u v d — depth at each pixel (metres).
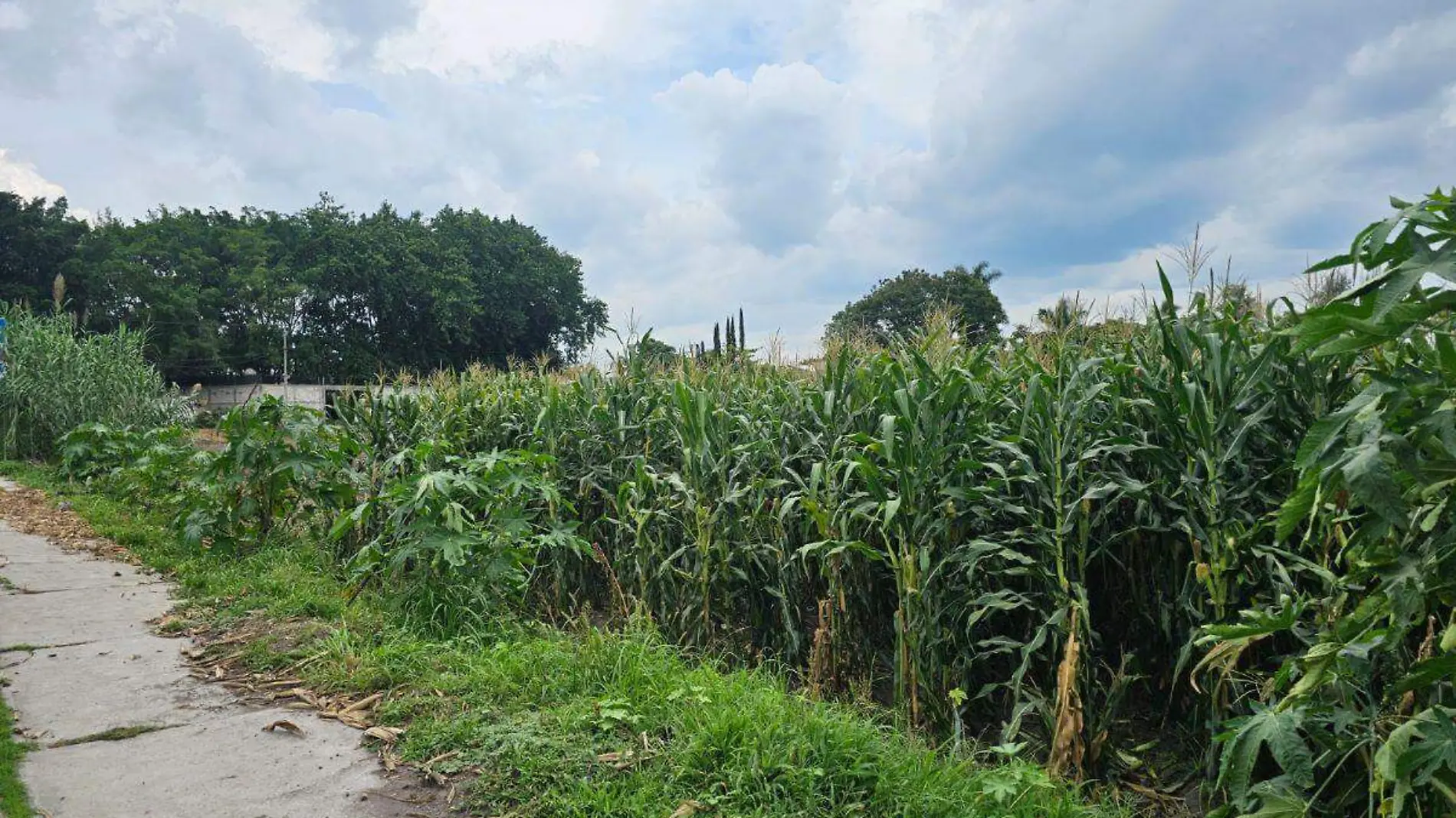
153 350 40.50
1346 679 2.99
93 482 11.91
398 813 3.20
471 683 4.38
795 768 3.35
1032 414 4.89
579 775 3.39
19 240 44.19
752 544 5.90
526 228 61.44
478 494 5.93
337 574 7.05
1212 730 4.12
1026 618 5.18
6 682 4.53
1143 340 5.52
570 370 9.39
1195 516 4.41
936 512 4.92
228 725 4.04
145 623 5.73
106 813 3.17
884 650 5.67
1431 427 2.35
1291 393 4.38
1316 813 3.39
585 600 7.15
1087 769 4.36
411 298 50.31
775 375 7.38
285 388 41.44
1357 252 2.54
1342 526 3.64
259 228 51.19
